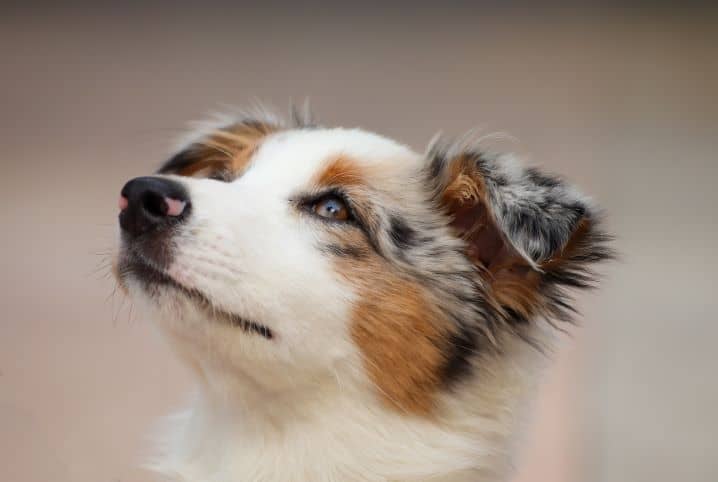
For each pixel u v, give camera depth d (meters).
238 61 17.39
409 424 5.84
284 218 5.91
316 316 5.66
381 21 18.45
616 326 12.48
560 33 18.88
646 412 10.67
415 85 16.86
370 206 6.12
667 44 18.69
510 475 6.18
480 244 6.29
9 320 11.48
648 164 15.59
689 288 13.19
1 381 10.01
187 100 15.83
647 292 13.33
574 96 16.72
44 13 18.14
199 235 5.46
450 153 6.49
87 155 14.86
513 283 6.16
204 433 6.05
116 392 9.82
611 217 13.41
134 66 17.30
